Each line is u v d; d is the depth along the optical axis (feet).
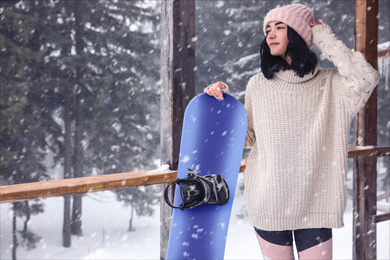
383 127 57.82
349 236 35.40
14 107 52.31
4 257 60.29
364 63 5.11
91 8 61.82
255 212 5.46
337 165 5.27
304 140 5.28
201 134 5.64
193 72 7.02
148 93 62.85
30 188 5.16
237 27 59.77
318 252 5.34
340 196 5.23
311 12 5.48
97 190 5.70
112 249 63.72
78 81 59.72
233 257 34.37
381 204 17.33
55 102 61.21
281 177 5.26
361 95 5.10
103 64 60.95
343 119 5.29
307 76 5.36
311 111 5.34
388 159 62.80
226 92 5.90
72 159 63.36
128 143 61.67
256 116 5.59
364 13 9.97
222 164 5.77
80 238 66.69
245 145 6.27
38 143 58.90
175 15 6.77
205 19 62.85
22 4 59.62
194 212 5.48
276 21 5.33
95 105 59.16
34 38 60.29
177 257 5.35
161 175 6.46
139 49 64.85
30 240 57.88
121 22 66.33
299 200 5.24
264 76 5.54
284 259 5.53
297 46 5.23
